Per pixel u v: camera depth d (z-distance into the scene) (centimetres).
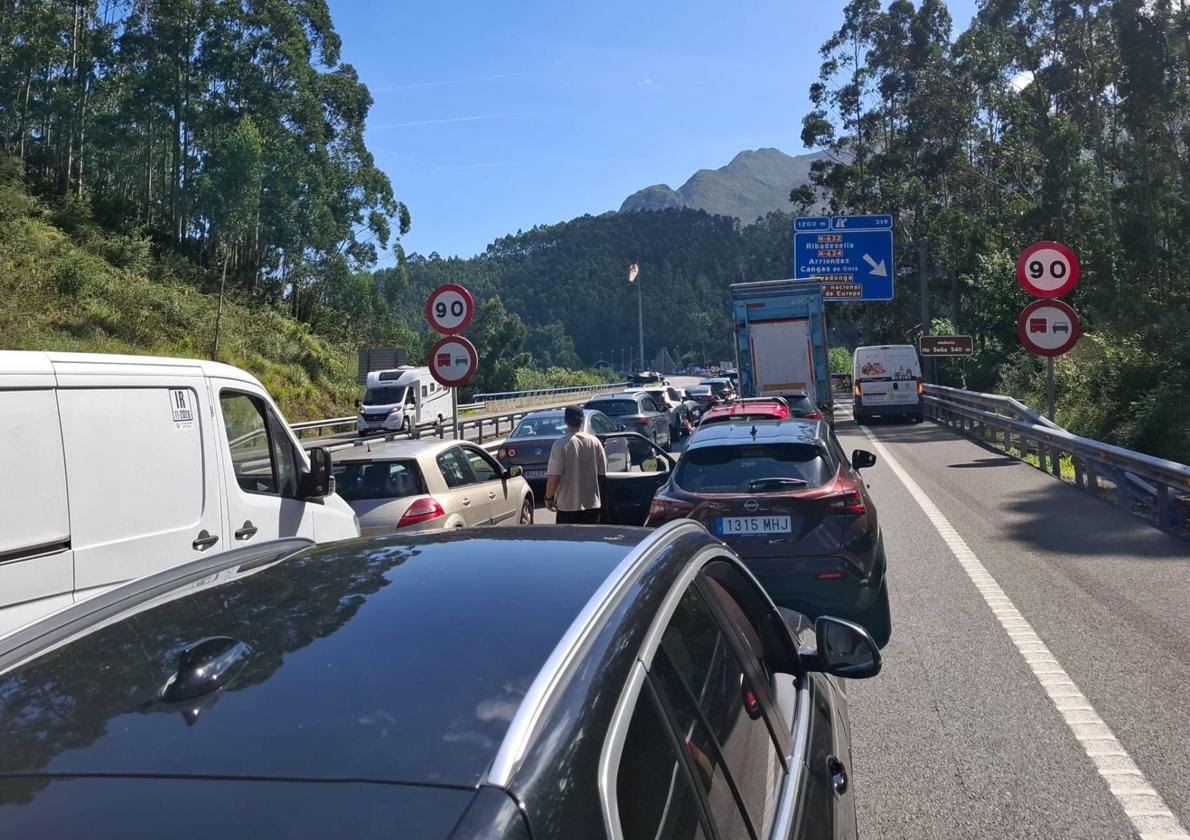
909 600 793
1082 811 422
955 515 1192
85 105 6222
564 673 175
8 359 451
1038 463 1712
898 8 5466
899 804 437
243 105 6341
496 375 8275
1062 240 4356
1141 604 746
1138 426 1784
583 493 938
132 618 222
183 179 6531
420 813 139
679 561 254
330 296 7381
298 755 154
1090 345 2819
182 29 6116
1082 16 5125
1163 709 534
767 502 677
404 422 3775
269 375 4831
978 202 5172
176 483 545
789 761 260
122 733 164
